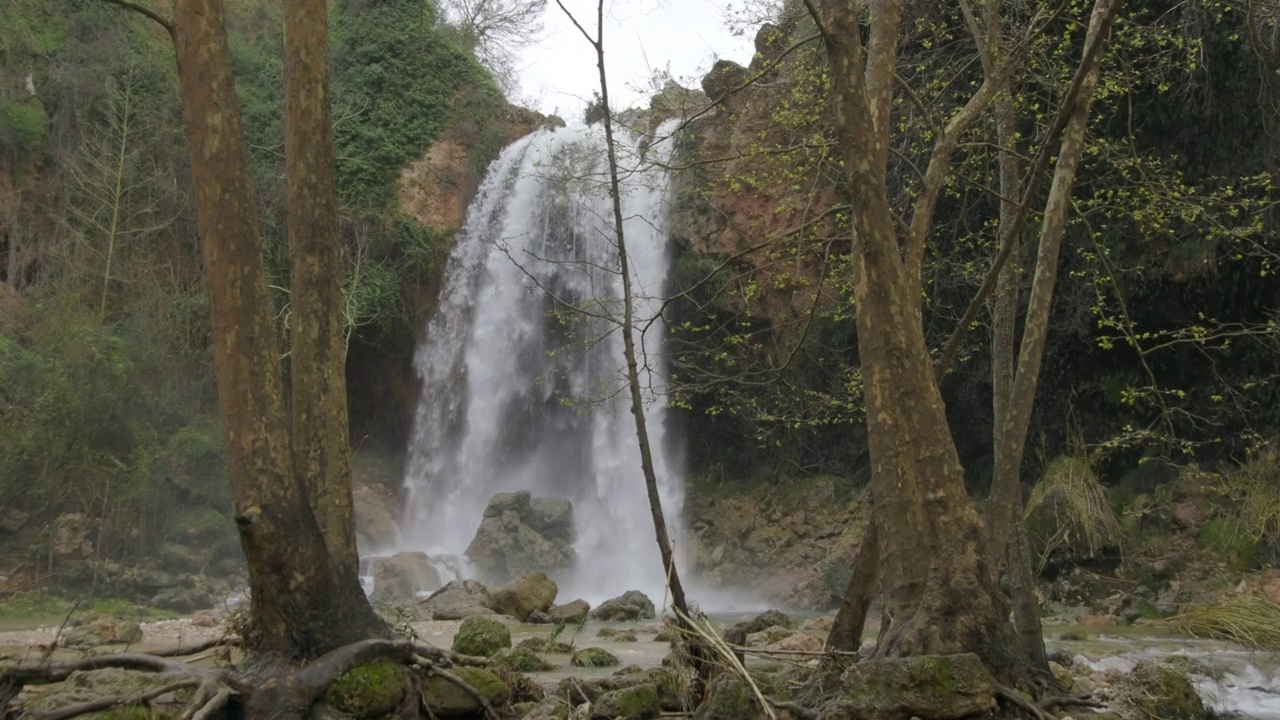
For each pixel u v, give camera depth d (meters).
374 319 27.20
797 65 13.42
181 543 19.89
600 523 25.77
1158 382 18.78
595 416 26.44
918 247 7.91
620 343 25.95
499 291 28.12
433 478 27.94
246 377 5.89
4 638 11.32
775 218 21.17
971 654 5.98
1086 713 6.78
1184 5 15.39
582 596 23.27
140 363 21.02
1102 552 17.14
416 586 20.73
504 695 6.76
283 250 26.62
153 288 23.89
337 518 6.56
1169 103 17.52
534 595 15.35
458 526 27.17
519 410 27.41
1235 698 9.48
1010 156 9.94
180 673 5.77
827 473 23.86
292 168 6.95
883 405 6.70
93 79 26.08
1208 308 17.83
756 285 13.26
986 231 17.56
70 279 23.05
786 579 22.12
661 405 25.55
